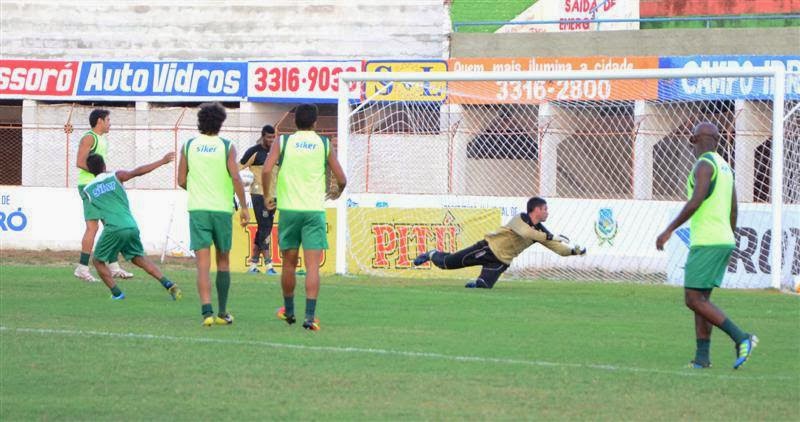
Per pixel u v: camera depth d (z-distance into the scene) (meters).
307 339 36.31
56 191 82.62
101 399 27.00
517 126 84.25
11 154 99.56
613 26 110.56
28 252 80.31
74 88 96.56
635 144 82.06
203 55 98.81
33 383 28.81
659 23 117.00
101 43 99.62
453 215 62.59
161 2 99.12
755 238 58.28
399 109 84.50
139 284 53.28
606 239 65.69
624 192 82.62
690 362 33.12
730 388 29.11
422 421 25.16
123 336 36.28
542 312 45.22
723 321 31.47
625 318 43.62
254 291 50.78
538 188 82.81
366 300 48.34
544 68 86.88
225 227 38.81
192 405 26.44
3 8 100.25
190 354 33.06
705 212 31.30
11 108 98.19
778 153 56.62
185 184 39.09
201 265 38.81
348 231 64.06
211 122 38.56
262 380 29.42
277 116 95.56
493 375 30.53
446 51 93.62
